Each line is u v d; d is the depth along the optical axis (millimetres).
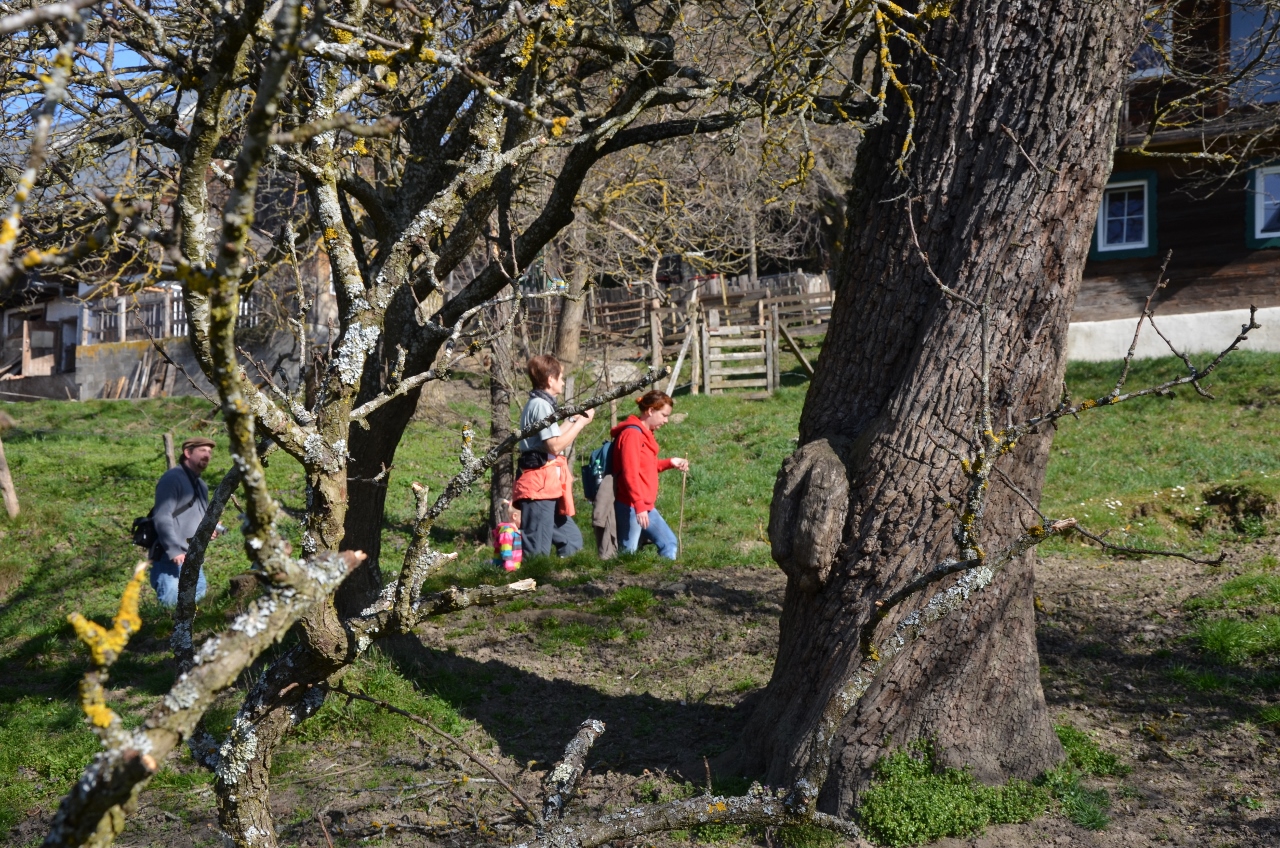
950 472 4488
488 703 6254
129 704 6547
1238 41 11414
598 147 5754
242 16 1789
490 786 5082
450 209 2760
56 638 8375
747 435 16516
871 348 4859
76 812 1472
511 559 9086
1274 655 6168
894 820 4359
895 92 4879
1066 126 4457
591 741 2994
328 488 2383
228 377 1494
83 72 4004
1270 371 15328
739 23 6121
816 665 4719
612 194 8719
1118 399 2664
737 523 11758
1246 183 17172
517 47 3281
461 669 6738
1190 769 4988
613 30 5316
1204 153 8406
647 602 7914
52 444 16938
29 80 4387
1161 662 6328
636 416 9734
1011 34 4527
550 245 10688
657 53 5656
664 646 7148
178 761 5707
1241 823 4453
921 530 4523
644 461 9523
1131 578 7961
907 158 4758
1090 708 5730
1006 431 2590
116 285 5875
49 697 6922
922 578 2467
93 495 13688
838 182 17797
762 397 19078
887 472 4574
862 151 5105
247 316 17031
